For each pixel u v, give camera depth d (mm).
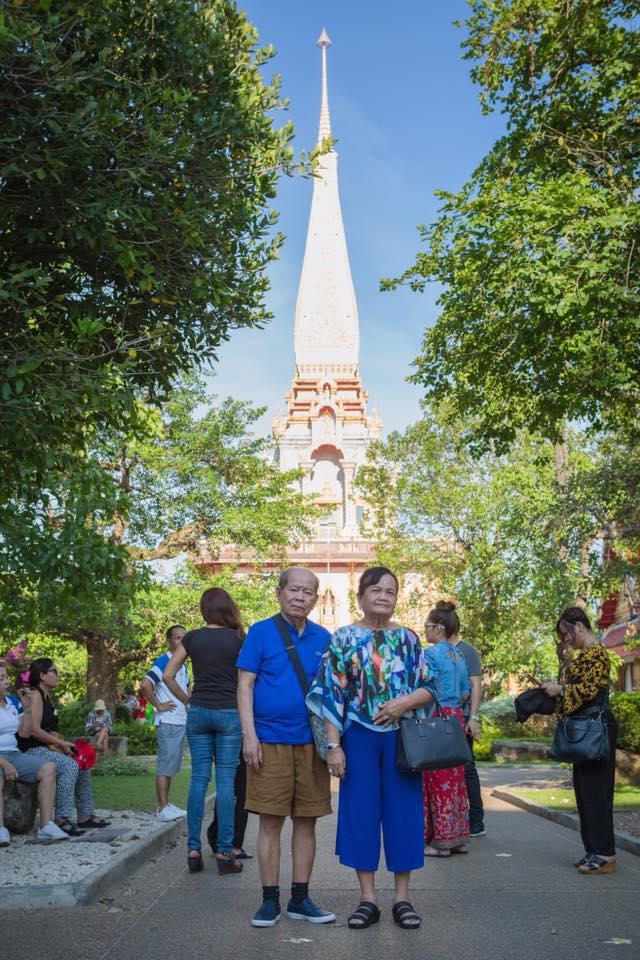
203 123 8992
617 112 14305
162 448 27141
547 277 12406
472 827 10305
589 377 13398
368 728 6125
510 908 6480
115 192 8391
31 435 8195
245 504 29422
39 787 9172
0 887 6625
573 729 7906
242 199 9859
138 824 10320
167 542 28656
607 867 7875
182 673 10930
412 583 40312
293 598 6457
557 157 15133
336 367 88000
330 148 10117
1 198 8422
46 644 28656
